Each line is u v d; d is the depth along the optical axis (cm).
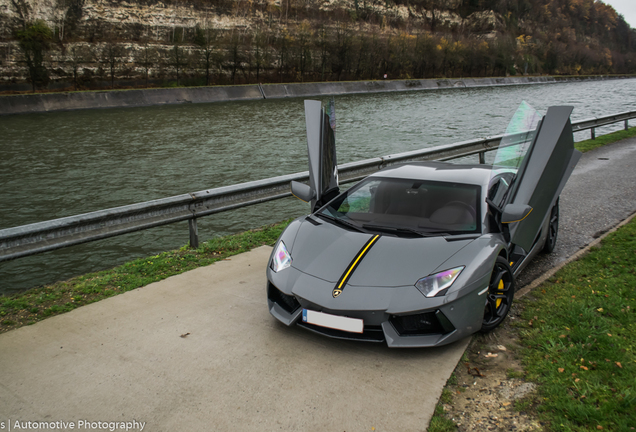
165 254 470
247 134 2520
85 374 253
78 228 391
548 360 258
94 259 742
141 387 240
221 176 1445
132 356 271
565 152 382
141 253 765
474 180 348
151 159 1769
